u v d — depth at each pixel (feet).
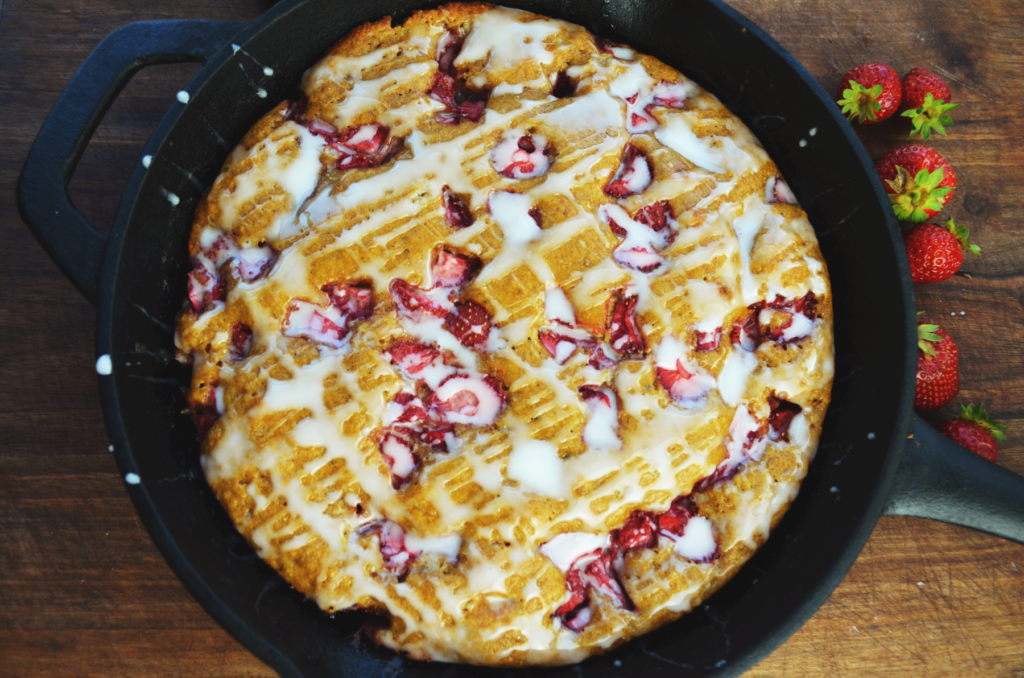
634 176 1.51
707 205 1.49
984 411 1.61
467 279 1.47
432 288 1.46
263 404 1.42
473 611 1.39
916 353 1.40
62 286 1.60
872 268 1.47
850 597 1.59
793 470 1.47
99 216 1.62
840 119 1.47
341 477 1.41
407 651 1.40
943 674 1.58
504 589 1.39
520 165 1.49
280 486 1.41
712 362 1.46
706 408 1.44
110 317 1.36
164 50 1.43
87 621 1.55
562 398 1.43
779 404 1.50
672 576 1.43
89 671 1.54
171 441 1.44
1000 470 1.42
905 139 1.68
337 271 1.45
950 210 1.68
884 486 1.38
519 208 1.47
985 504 1.41
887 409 1.41
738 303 1.47
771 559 1.47
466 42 1.54
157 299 1.46
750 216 1.52
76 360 1.59
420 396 1.44
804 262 1.51
